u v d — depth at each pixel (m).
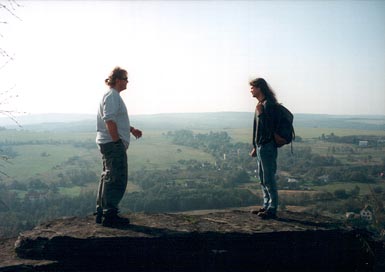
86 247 4.73
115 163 5.22
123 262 4.80
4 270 4.44
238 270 5.05
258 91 5.87
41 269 4.56
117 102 5.12
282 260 5.19
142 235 4.88
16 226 32.41
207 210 49.22
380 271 5.46
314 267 5.29
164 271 4.87
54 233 4.91
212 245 5.05
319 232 5.32
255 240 5.12
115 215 5.34
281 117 5.73
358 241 5.44
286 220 5.82
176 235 4.94
